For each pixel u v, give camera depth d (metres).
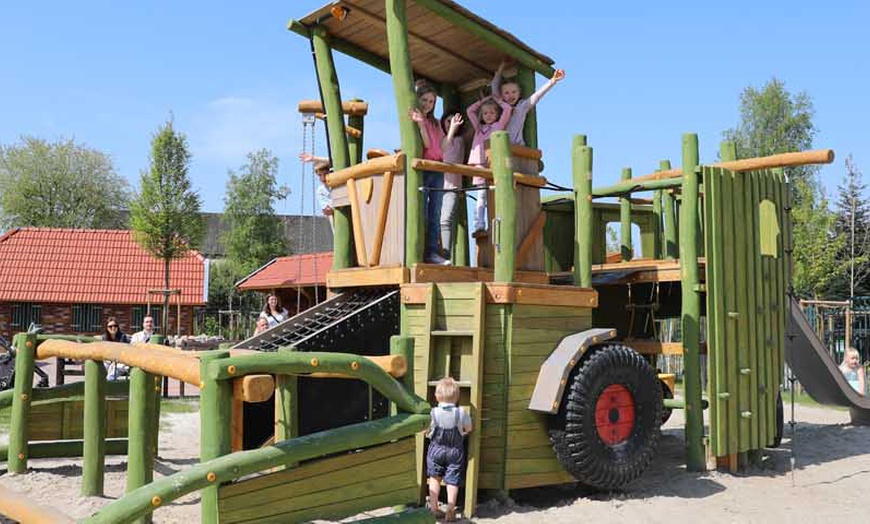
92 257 39.25
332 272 7.71
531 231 7.75
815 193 35.16
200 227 31.31
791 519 6.57
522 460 6.61
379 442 4.68
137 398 5.44
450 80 9.12
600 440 6.72
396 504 4.82
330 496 4.52
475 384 6.45
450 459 6.23
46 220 64.38
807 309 22.84
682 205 8.64
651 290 9.48
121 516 3.73
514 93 8.08
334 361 4.56
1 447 7.78
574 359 6.66
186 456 9.12
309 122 8.23
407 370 5.02
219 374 4.12
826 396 11.92
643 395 7.07
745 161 8.59
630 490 7.41
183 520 5.97
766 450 10.22
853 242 35.09
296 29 8.04
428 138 7.61
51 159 65.12
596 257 11.94
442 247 7.85
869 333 22.22
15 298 36.28
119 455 8.50
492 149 6.77
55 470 7.80
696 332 8.47
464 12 7.48
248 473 4.09
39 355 7.59
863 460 9.55
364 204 7.47
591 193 7.50
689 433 8.45
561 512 6.48
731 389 8.46
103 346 6.21
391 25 7.11
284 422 4.97
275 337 6.93
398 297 7.00
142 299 37.53
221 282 53.03
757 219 9.15
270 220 57.62
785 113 50.78
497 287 6.60
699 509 6.78
